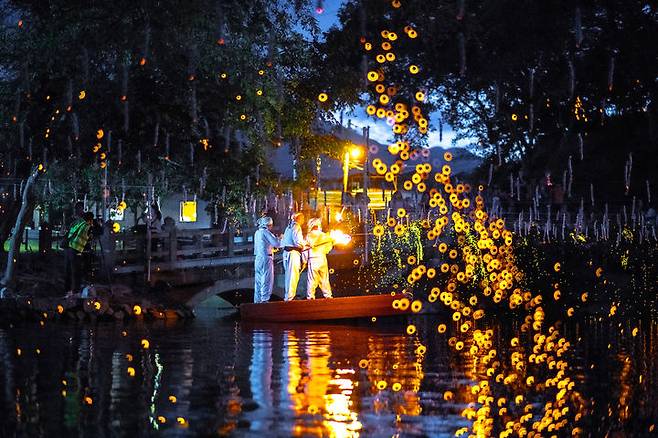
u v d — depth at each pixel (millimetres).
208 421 9992
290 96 27219
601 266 29719
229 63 22734
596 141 38219
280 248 23516
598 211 34938
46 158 22859
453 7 34062
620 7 33688
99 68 22281
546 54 35219
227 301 30688
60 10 21938
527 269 29312
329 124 28688
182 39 21984
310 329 21031
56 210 31234
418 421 10414
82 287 23297
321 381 12828
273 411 10594
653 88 35219
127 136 23641
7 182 24484
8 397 11180
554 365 15633
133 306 23188
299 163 28438
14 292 22750
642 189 36594
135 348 16516
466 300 28250
